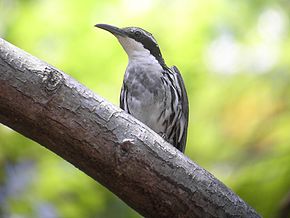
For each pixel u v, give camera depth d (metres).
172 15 13.28
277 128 12.11
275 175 10.81
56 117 7.34
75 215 13.16
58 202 13.14
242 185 10.84
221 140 12.59
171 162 7.54
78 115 7.39
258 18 13.43
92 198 13.20
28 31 13.47
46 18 13.49
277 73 12.64
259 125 12.30
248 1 13.54
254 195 10.75
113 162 7.45
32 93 7.30
